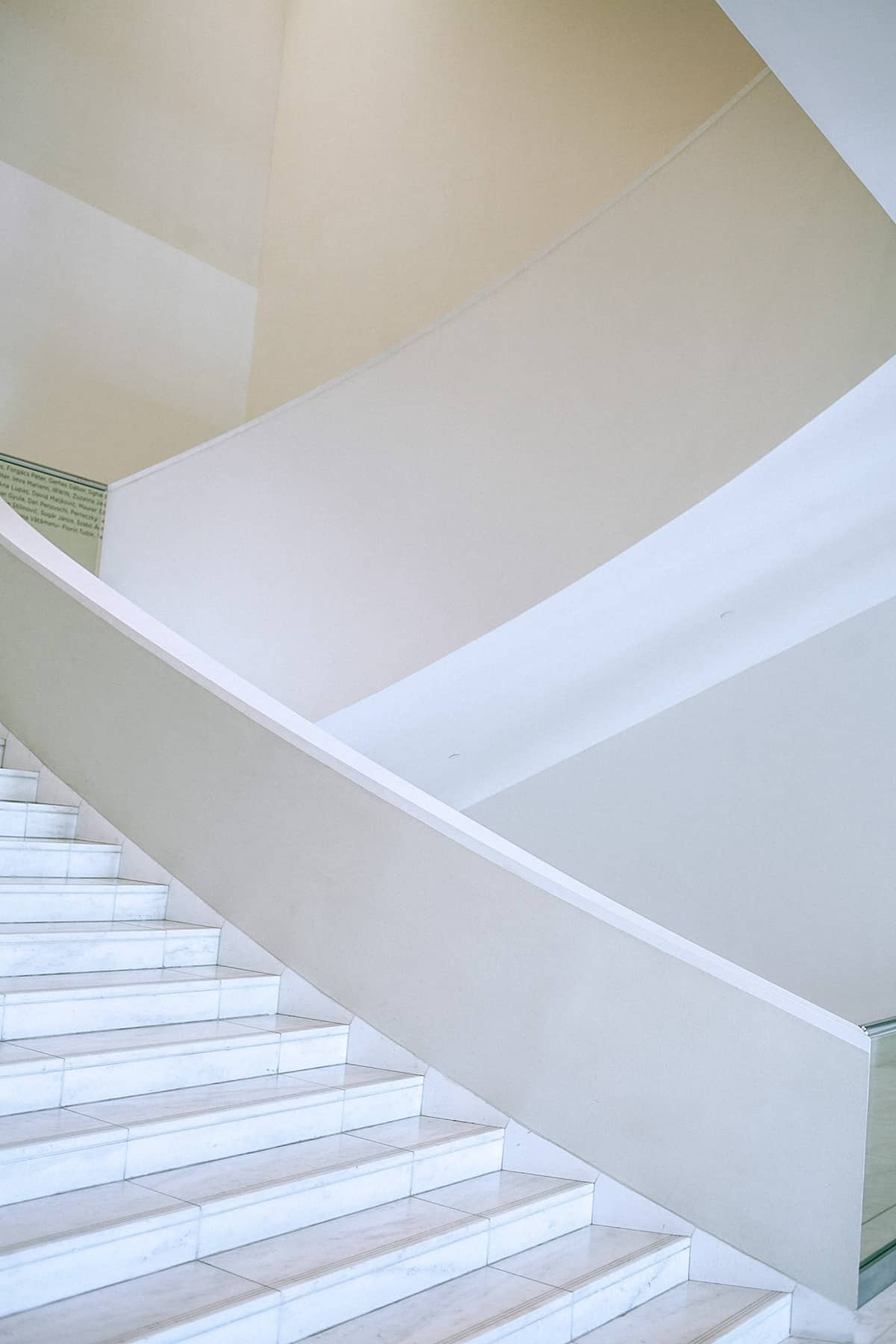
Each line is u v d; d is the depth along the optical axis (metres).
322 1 10.63
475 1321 2.80
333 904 4.08
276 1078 3.62
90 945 3.79
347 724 6.52
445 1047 3.87
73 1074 3.10
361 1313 2.79
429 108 9.68
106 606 4.82
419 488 6.21
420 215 9.61
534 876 3.80
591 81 8.77
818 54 3.03
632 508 5.46
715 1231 3.58
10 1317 2.35
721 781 8.09
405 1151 3.37
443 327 6.23
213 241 10.22
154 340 9.67
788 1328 3.48
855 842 7.64
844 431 5.10
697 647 7.45
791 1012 3.58
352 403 6.53
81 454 9.09
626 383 5.55
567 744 8.38
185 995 3.76
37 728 4.91
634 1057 3.70
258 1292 2.56
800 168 5.05
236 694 4.37
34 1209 2.63
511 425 5.93
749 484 5.26
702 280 5.34
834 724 7.73
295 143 10.59
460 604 5.99
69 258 9.05
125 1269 2.58
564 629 6.22
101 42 9.35
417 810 3.96
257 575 6.72
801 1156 3.52
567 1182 3.66
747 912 7.98
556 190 8.83
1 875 4.12
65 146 9.08
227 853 4.30
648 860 8.33
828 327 4.86
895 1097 3.88
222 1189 2.87
